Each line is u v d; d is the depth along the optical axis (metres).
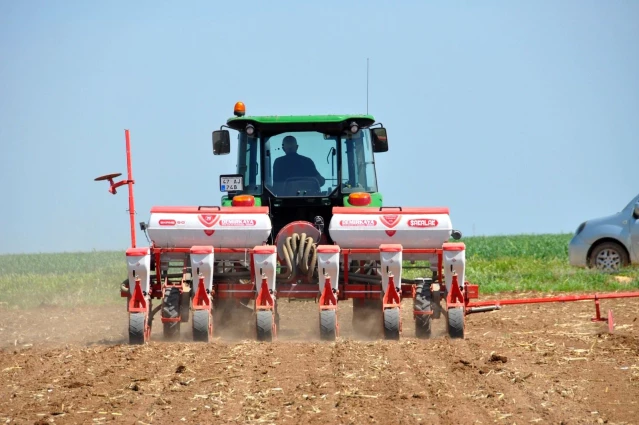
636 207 71.75
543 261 95.25
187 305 40.41
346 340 39.62
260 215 40.78
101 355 35.88
